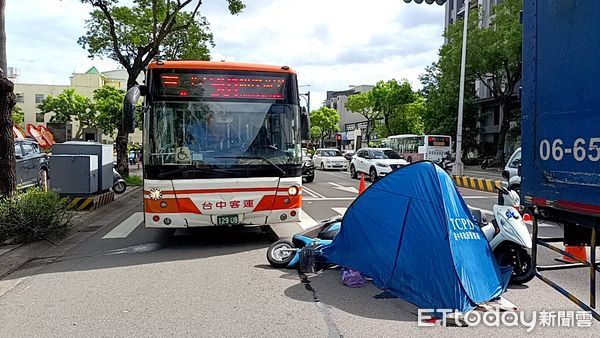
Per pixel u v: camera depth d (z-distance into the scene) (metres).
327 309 5.02
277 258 6.75
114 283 5.97
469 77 33.53
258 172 7.75
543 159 4.14
